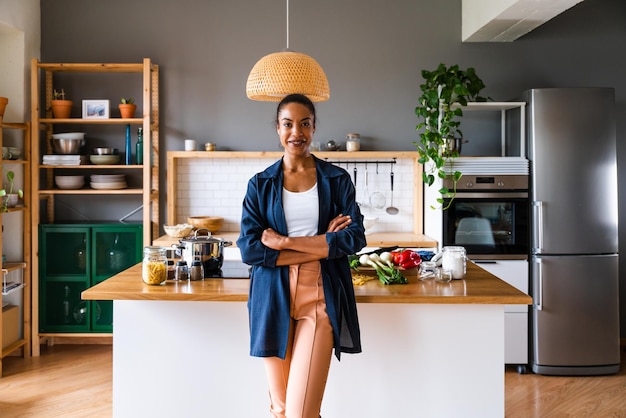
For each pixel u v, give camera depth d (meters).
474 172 4.61
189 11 5.36
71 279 5.04
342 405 2.84
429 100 4.68
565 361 4.54
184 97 5.38
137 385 2.86
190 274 2.96
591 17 5.35
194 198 5.42
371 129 5.39
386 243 4.80
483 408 2.82
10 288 4.73
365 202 5.42
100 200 5.42
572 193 4.52
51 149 5.27
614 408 3.86
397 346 2.82
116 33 5.35
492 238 4.62
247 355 2.85
